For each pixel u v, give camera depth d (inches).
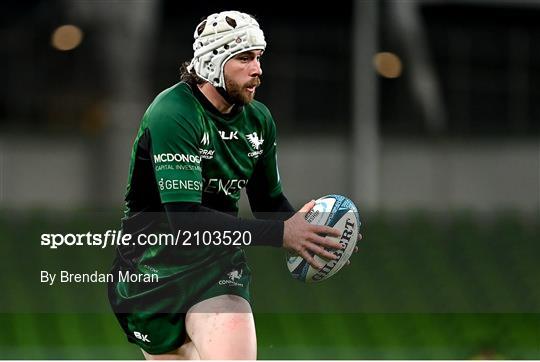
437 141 2807.6
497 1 2783.0
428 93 2775.6
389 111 2805.1
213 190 679.1
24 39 2559.1
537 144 2874.0
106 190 2197.3
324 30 2709.2
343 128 2709.2
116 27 2239.2
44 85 2544.3
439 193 2795.3
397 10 2669.8
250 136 682.2
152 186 677.3
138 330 697.0
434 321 1464.1
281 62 2687.0
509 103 2888.8
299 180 2669.8
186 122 655.1
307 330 1440.7
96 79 2305.6
